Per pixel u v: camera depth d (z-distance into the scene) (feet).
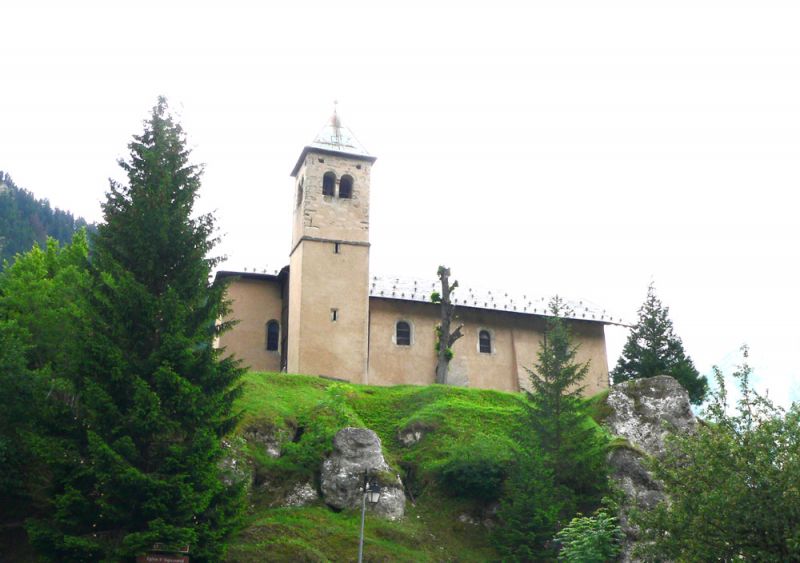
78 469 71.46
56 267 123.34
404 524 100.99
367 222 163.84
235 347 162.40
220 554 74.54
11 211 433.48
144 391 72.02
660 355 177.06
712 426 83.05
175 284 82.33
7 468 82.43
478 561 97.25
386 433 123.95
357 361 153.28
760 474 68.13
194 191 88.74
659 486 105.70
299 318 151.94
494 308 173.17
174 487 71.00
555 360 113.29
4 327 90.17
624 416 126.72
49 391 81.82
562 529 93.30
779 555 66.33
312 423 113.39
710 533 69.97
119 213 83.61
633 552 76.23
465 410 126.82
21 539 82.74
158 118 90.58
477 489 107.14
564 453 105.91
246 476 97.19
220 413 80.74
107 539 72.59
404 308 169.17
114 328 77.71
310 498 100.99
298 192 169.07
